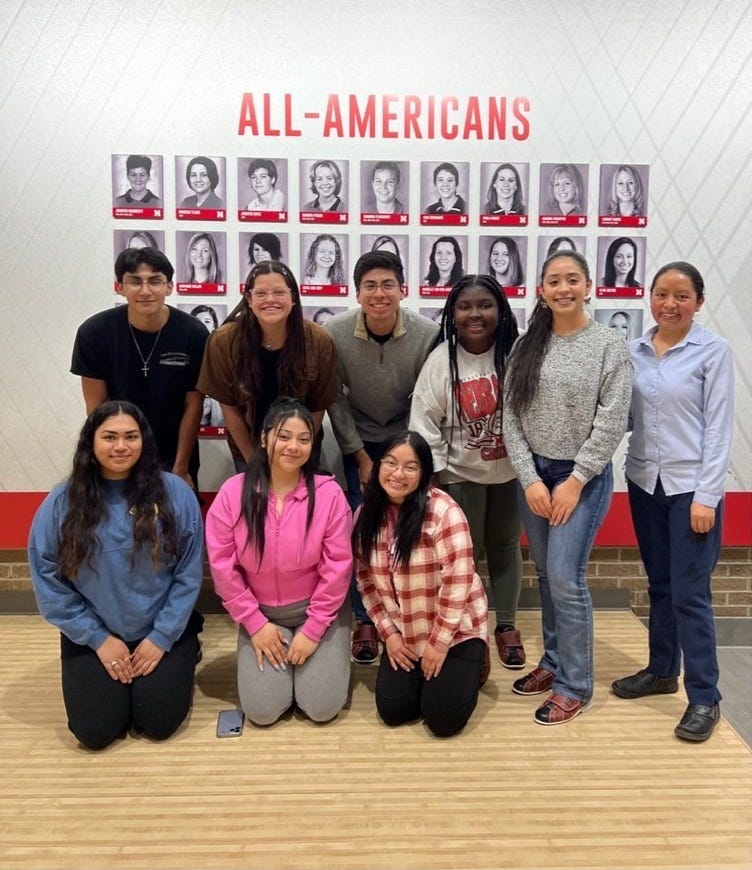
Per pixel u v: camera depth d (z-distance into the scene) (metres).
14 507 3.28
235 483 2.43
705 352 2.30
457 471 2.69
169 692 2.29
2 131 3.07
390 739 2.34
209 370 2.69
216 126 3.09
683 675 2.65
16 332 3.19
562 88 3.12
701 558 2.31
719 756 2.26
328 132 3.11
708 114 3.14
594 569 3.42
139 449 2.26
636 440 2.45
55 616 2.26
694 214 3.19
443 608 2.30
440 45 3.08
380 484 2.36
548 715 2.42
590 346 2.29
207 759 2.23
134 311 2.70
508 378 2.42
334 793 2.06
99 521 2.24
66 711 2.35
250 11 3.04
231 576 2.39
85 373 2.83
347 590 2.43
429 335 2.76
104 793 2.06
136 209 3.13
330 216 3.16
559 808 2.00
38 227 3.13
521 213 3.18
